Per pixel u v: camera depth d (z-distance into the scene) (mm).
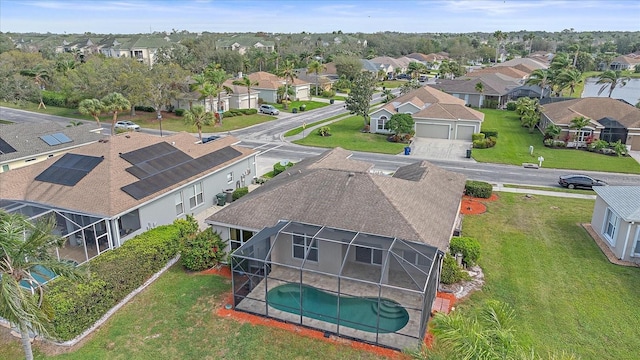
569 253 26672
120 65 70938
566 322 19922
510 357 10789
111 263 21703
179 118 71500
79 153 30969
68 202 26453
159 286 22688
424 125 61281
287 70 91938
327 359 17359
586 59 151250
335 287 21734
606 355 17797
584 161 48344
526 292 22375
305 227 22234
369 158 50125
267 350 17906
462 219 32156
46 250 14961
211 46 126125
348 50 171500
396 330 18797
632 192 27328
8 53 97875
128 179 28891
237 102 78812
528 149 53844
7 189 27734
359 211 22875
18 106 82438
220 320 19828
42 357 17438
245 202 25297
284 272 23219
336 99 98562
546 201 36094
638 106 71250
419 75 137250
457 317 11766
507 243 28125
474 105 87062
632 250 25391
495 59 189000
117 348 18016
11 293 12516
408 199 24328
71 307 18125
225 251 25094
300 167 33062
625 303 21375
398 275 20203
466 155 50719
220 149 37969
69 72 76562
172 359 17422
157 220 29328
